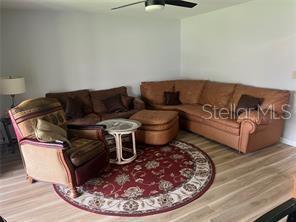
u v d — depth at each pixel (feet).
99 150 9.39
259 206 7.45
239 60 14.39
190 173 9.59
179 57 19.21
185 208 7.48
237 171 9.67
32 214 7.43
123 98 15.26
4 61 12.87
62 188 8.87
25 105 9.06
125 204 7.76
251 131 10.50
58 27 14.06
